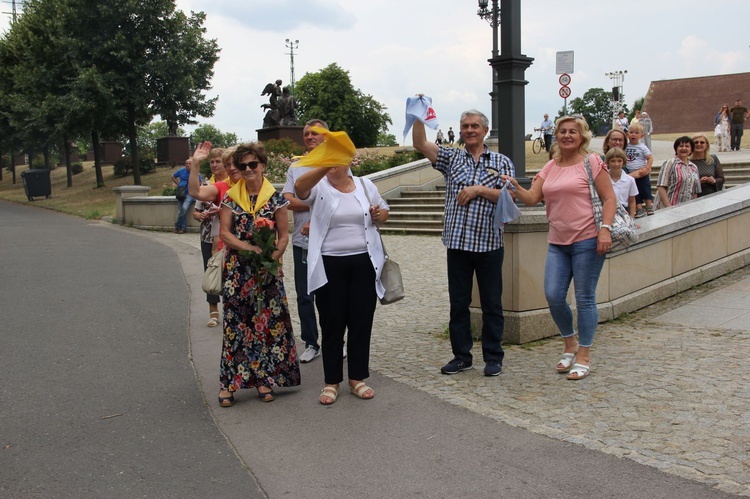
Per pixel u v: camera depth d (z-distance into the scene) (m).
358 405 5.10
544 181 5.64
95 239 16.95
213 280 5.18
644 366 5.73
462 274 5.68
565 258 5.61
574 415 4.69
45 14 33.03
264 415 4.98
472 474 3.88
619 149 8.38
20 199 35.66
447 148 5.69
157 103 32.09
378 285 5.27
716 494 3.49
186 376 5.98
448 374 5.76
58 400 5.35
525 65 7.30
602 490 3.61
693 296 8.44
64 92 32.53
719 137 24.98
